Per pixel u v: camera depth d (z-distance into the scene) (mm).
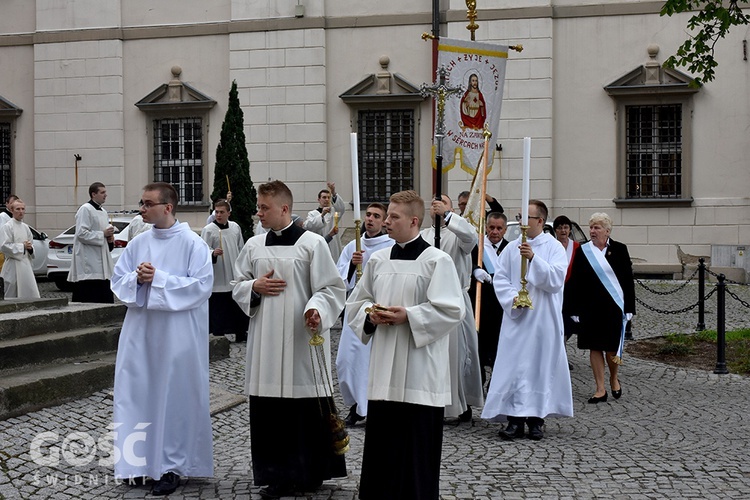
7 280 13812
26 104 24453
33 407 7855
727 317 15859
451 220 8328
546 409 7918
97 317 10031
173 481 6234
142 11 23672
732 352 12516
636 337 14016
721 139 21297
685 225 21484
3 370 8211
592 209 21781
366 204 22750
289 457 6062
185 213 23672
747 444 7738
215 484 6414
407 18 22297
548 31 21578
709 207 21375
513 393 7965
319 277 6148
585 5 21609
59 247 19109
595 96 21719
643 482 6508
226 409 8852
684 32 21281
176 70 23406
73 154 23953
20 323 8922
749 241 21188
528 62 21656
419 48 22328
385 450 5547
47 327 9297
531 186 21750
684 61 13852
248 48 22891
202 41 23375
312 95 22625
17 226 13938
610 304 9570
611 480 6562
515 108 21734
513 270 8211
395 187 22703
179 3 23484
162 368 6289
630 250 21719
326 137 22797
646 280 20906
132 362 6320
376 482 5551
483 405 8688
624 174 21688
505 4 21672
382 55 22484
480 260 8445
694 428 8375
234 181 17688
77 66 23859
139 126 23797
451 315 5520
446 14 22062
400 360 5555
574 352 12922
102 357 9359
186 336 6363
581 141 21812
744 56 21094
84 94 23859
